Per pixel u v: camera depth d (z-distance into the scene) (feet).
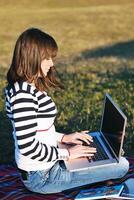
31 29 15.55
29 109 15.10
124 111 27.96
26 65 15.25
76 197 16.43
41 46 15.24
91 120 26.37
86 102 30.66
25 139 15.07
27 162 15.99
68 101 30.81
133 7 104.78
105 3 113.50
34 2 115.65
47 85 15.87
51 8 108.06
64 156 16.53
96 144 18.12
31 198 16.98
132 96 31.96
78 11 100.27
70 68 46.16
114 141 17.39
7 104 15.70
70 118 26.53
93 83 36.86
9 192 17.67
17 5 112.06
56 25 84.89
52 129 16.33
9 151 22.29
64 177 16.53
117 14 95.25
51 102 15.88
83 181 16.71
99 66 47.80
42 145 15.67
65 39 73.56
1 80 37.83
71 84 36.32
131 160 20.51
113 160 17.01
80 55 59.67
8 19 91.20
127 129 24.54
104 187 16.96
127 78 39.27
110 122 18.19
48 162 16.42
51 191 16.72
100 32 79.36
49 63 15.71
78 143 17.78
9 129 24.47
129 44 68.90
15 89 15.24
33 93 15.33
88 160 16.98
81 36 75.92
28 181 16.65
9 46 67.41
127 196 16.47
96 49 65.26
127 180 17.57
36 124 15.33
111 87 35.58
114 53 60.95
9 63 53.21
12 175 19.29
